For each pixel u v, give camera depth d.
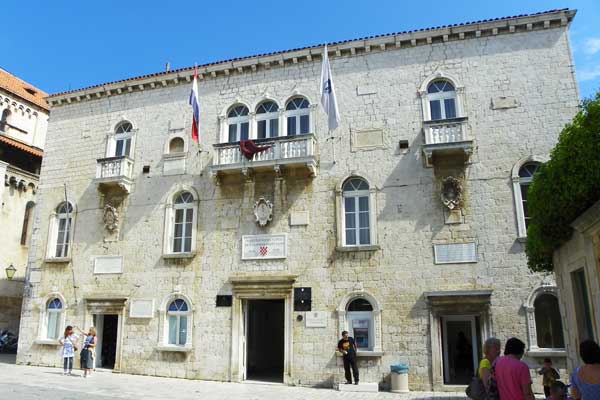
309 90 21.81
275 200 20.98
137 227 22.70
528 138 18.92
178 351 20.69
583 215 9.89
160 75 23.91
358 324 19.09
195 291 21.12
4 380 17.34
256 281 20.23
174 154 22.98
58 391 15.39
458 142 18.73
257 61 22.47
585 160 9.66
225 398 15.41
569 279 11.77
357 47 21.31
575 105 18.81
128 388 16.91
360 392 17.34
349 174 20.33
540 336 17.48
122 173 22.98
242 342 20.30
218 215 21.61
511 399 7.25
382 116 20.61
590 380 6.82
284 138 20.80
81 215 23.92
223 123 22.64
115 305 22.11
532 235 12.92
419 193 19.44
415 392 17.45
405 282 18.78
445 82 20.45
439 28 20.33
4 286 30.22
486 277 18.12
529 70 19.50
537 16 19.56
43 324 23.14
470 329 19.55
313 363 19.00
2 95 35.06
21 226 31.73
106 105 25.06
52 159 25.34
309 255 20.03
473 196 18.89
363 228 19.97
